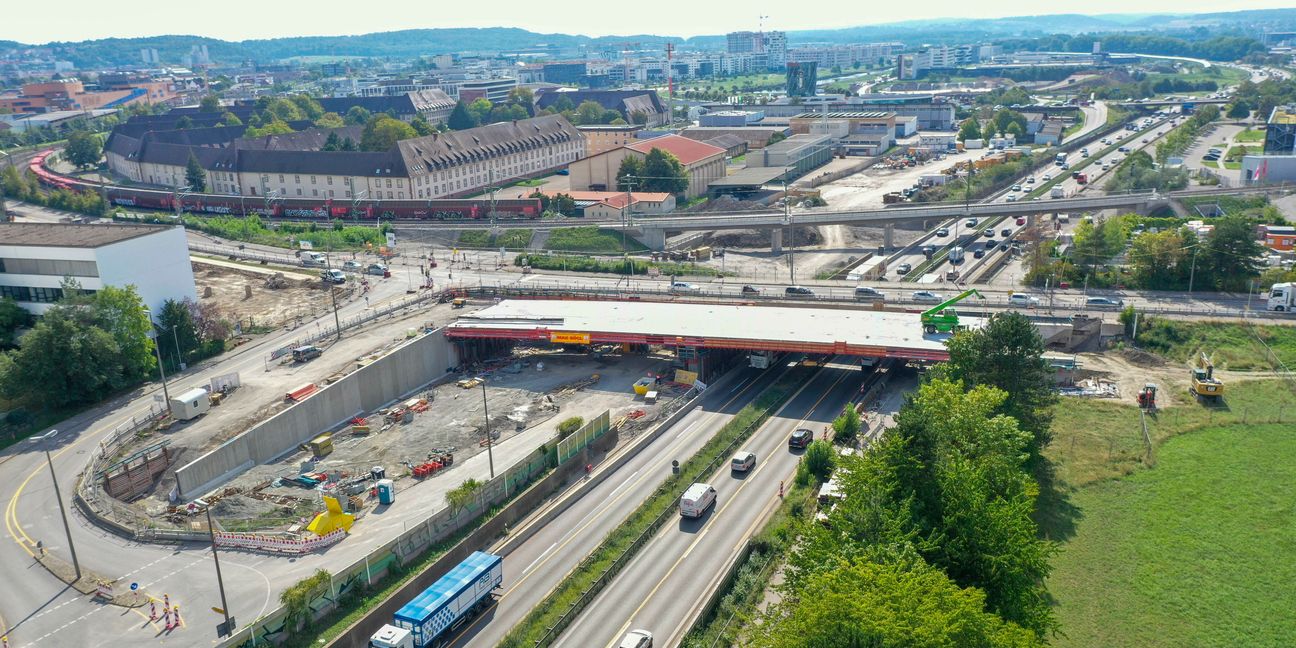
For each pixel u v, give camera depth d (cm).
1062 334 18350
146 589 10875
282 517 12988
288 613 10081
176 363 18125
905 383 17388
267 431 15250
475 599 10569
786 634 7944
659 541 12069
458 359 19838
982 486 10388
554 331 18700
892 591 7731
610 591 10962
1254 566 11594
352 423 16762
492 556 11044
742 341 17312
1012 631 8250
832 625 7531
